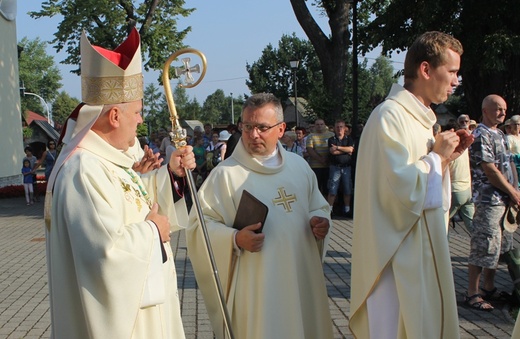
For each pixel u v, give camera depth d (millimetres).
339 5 17391
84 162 2617
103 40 21188
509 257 5609
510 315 5395
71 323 2590
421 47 3197
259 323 3396
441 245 3150
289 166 3729
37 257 8766
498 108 5418
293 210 3586
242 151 3670
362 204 3250
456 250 8273
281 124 3660
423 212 3133
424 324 3074
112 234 2516
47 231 2727
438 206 3133
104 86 2746
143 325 2730
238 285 3510
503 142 5555
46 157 17859
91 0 19656
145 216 2867
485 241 5477
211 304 3652
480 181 5484
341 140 11469
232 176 3633
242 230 3416
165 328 2854
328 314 3672
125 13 21000
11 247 9719
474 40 15648
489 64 15273
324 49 17719
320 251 3746
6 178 20062
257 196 3566
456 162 6383
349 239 9398
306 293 3568
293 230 3527
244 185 3600
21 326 5469
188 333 5125
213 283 3613
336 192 11531
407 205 3021
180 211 3211
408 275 3076
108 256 2488
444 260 3152
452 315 3158
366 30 17344
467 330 5020
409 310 3053
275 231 3492
